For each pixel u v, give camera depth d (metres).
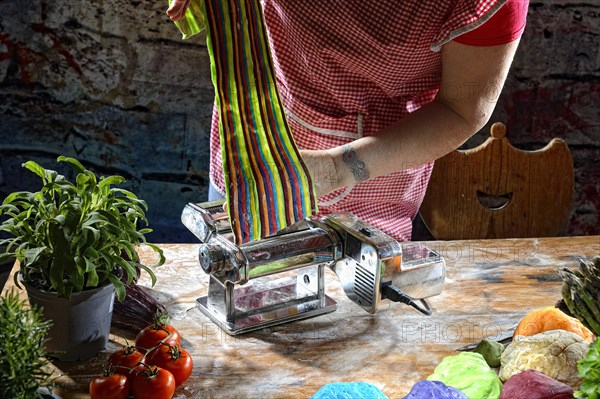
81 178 1.54
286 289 1.82
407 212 2.22
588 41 3.04
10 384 1.28
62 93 2.94
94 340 1.56
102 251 1.53
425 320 1.75
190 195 3.11
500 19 1.74
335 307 1.79
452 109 1.88
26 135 2.97
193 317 1.74
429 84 1.99
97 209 1.54
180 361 1.48
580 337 1.52
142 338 1.53
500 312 1.80
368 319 1.75
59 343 1.53
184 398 1.46
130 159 3.04
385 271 1.68
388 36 1.85
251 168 1.60
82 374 1.52
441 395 1.34
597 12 3.00
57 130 2.98
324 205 2.11
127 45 2.89
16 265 1.88
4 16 2.82
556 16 3.00
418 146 1.88
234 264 1.63
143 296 1.67
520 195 2.46
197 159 3.07
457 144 1.91
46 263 1.51
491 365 1.57
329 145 2.07
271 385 1.52
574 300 1.70
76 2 2.83
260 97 1.61
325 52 1.91
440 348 1.65
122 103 2.97
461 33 1.72
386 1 1.82
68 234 1.49
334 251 1.74
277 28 1.96
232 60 1.58
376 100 2.02
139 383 1.42
